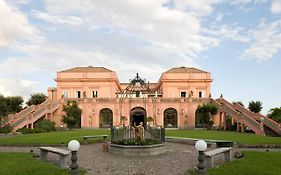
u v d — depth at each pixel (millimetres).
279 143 22312
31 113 46844
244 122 41312
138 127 19094
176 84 65438
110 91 66188
